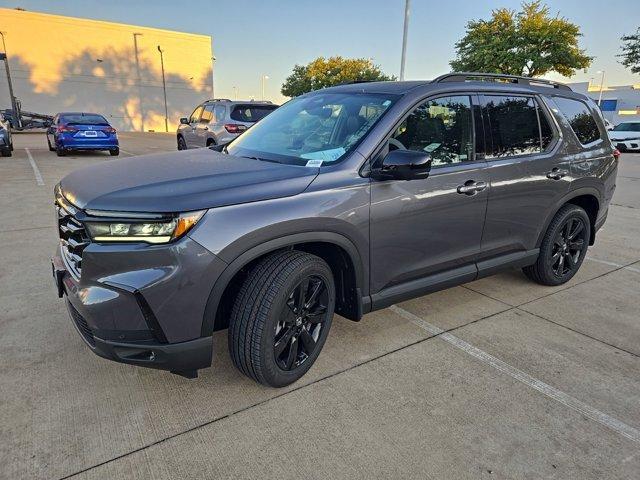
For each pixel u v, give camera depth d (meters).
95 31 44.03
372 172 2.73
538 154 3.76
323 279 2.69
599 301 4.08
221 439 2.26
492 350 3.19
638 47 26.27
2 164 12.18
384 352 3.12
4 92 40.94
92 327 2.18
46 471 2.03
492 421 2.46
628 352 3.21
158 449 2.18
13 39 40.53
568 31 26.14
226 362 2.95
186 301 2.17
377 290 2.95
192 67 50.47
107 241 2.13
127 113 47.47
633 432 2.41
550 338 3.38
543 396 2.69
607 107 42.94
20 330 3.22
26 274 4.24
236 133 10.12
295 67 46.88
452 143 3.20
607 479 2.09
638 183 11.48
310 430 2.34
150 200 2.16
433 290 3.27
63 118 14.79
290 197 2.43
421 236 3.04
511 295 4.18
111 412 2.43
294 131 3.26
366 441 2.28
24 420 2.34
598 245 5.95
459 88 3.28
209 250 2.17
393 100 3.02
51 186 8.83
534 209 3.79
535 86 3.91
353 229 2.66
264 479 2.03
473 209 3.29
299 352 2.74
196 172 2.57
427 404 2.58
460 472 2.10
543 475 2.10
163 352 2.20
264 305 2.40
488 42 27.22
